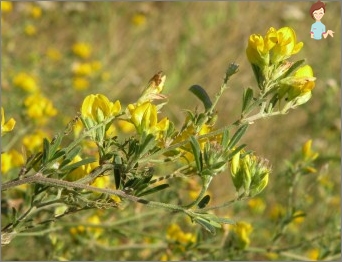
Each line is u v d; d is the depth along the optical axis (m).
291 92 0.38
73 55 1.16
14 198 0.53
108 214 0.62
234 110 1.27
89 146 0.51
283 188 0.80
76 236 0.61
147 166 0.39
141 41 1.42
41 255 0.65
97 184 0.41
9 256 0.64
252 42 0.38
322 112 1.09
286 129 1.20
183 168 0.39
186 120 0.39
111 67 1.32
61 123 0.93
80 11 1.36
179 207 0.38
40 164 0.39
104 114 0.38
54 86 1.03
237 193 0.38
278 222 0.63
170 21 1.51
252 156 0.39
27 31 1.23
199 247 0.59
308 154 0.62
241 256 0.59
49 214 0.54
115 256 0.68
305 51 1.36
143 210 0.69
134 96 1.22
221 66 1.36
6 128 0.43
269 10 1.51
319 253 0.60
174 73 1.29
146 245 0.62
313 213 0.85
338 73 1.32
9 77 0.99
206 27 1.49
